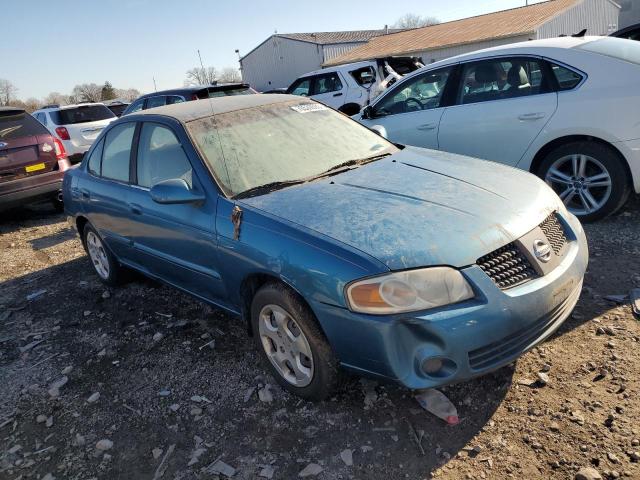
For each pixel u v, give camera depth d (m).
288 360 2.89
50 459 2.77
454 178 3.15
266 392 3.02
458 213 2.67
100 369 3.56
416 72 5.82
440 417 2.62
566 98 4.66
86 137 11.93
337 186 3.12
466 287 2.38
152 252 3.89
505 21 30.22
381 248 2.44
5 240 7.21
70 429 2.98
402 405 2.76
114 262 4.75
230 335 3.74
